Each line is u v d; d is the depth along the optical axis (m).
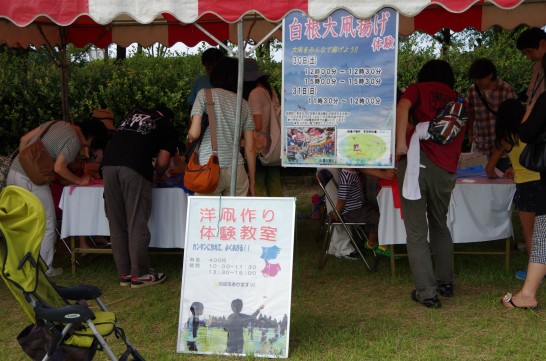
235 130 4.39
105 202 5.30
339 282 5.46
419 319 4.55
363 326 4.43
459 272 5.64
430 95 4.63
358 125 4.30
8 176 5.44
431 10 7.22
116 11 4.09
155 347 4.13
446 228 4.95
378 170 5.33
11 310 4.89
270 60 10.53
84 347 3.25
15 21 4.16
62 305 3.55
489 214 5.32
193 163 4.59
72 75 9.55
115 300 5.08
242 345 3.91
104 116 6.82
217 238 3.99
